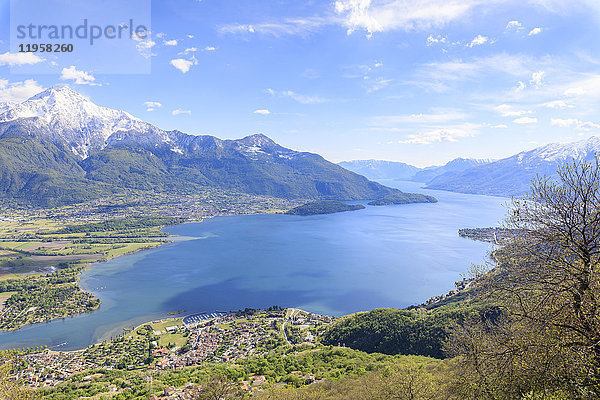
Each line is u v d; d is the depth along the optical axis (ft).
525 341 58.75
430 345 260.62
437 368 153.69
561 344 52.90
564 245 55.01
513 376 65.72
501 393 72.74
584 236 53.88
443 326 267.59
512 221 62.13
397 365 196.44
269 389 187.01
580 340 52.31
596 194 52.70
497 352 65.87
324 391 177.99
